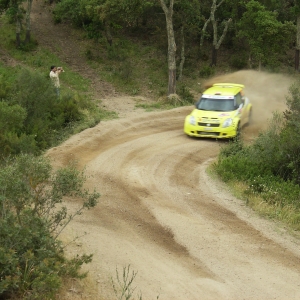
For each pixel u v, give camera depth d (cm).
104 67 4444
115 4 4188
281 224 1420
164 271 1075
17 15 4362
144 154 2166
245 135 2677
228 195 1659
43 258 870
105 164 1964
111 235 1252
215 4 4566
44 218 938
